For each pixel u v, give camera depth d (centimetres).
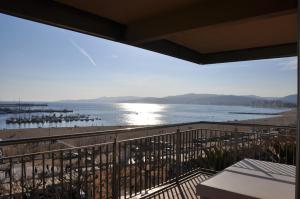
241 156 429
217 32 380
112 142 311
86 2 280
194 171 442
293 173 219
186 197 346
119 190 317
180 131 416
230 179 204
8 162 221
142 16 324
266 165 246
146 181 360
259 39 419
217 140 451
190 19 296
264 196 170
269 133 425
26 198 234
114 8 298
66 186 264
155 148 375
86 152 282
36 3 266
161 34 318
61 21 286
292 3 236
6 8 243
